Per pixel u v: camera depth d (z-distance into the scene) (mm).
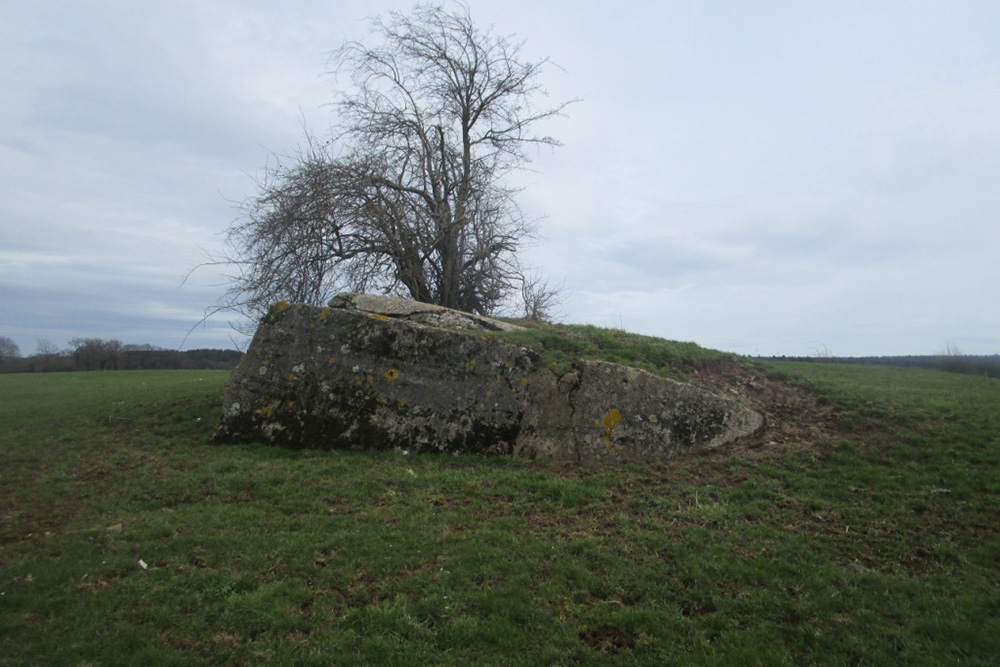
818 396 9109
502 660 4047
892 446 7473
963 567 5211
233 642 4211
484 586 4898
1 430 11117
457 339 8984
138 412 11758
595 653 4121
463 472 7582
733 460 7523
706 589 4895
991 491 6277
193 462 8242
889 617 4547
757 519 6125
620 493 6906
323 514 6410
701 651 4141
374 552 5484
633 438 8070
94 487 7449
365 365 9000
